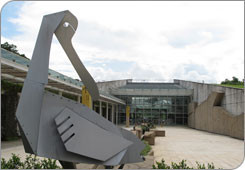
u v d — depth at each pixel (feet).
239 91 53.16
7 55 29.86
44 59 12.35
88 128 12.67
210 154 33.12
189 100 111.65
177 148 38.96
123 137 14.38
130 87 123.95
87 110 13.44
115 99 91.09
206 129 76.02
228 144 43.86
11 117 44.42
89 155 12.39
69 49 13.50
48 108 12.27
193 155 32.37
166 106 113.50
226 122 59.57
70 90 55.62
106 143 12.98
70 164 13.37
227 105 62.28
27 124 11.52
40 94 12.07
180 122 112.47
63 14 12.84
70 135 12.14
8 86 42.86
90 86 14.34
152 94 110.63
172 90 109.29
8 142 40.52
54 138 12.08
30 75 11.91
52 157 11.81
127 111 99.14
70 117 12.49
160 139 52.65
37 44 12.29
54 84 45.16
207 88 79.92
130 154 14.30
